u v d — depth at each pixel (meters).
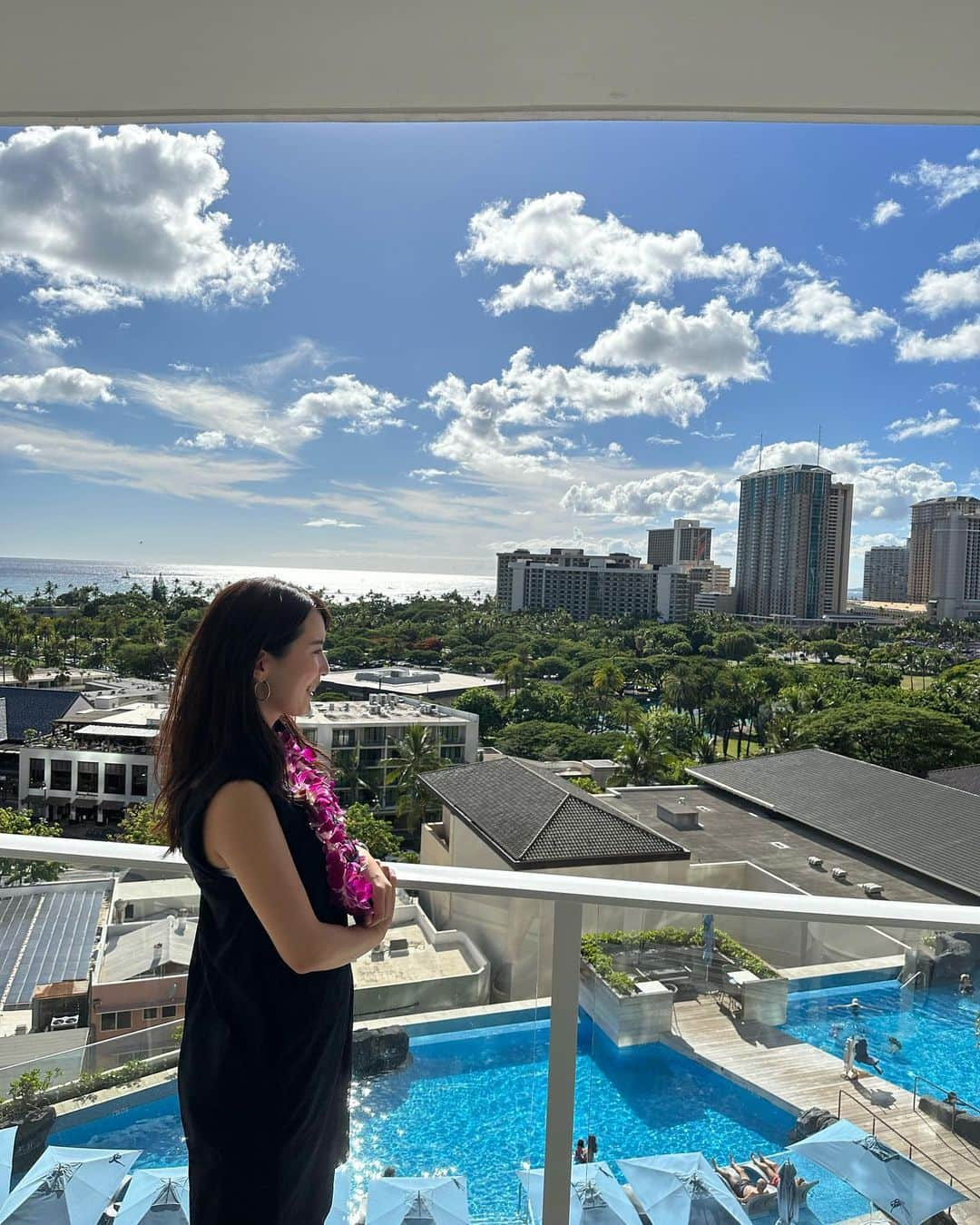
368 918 1.09
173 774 1.06
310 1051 1.06
